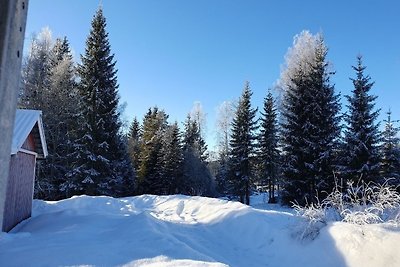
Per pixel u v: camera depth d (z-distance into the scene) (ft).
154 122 139.54
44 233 28.91
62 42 118.83
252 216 31.60
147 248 20.18
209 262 17.95
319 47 87.04
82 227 30.48
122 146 96.73
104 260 17.69
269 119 105.40
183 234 28.25
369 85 75.10
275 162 102.89
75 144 84.79
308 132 79.00
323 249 22.95
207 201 46.34
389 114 82.53
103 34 90.89
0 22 10.82
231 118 143.64
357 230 22.57
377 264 19.69
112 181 86.89
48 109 87.71
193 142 148.77
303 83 83.82
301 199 76.84
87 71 89.25
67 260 17.66
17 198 38.96
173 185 119.75
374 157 72.18
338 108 81.15
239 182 103.91
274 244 26.23
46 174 87.66
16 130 38.86
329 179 75.51
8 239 24.79
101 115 87.45
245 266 22.41
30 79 91.91
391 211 24.18
